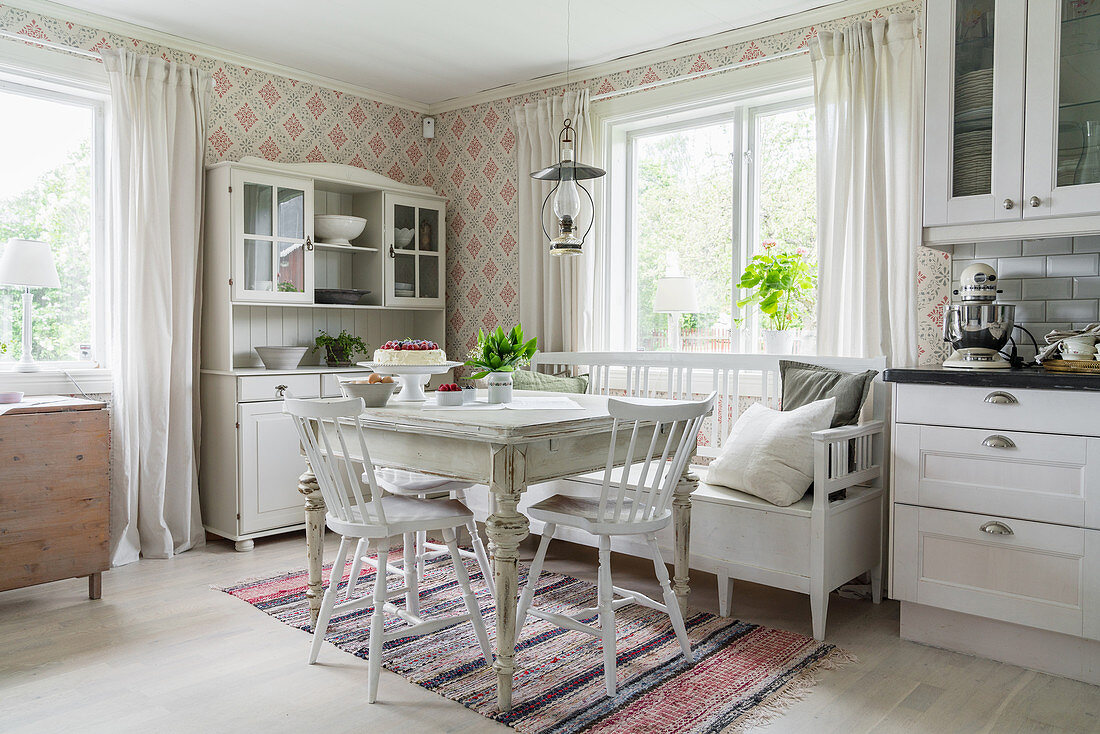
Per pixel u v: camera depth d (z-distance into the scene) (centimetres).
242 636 272
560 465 233
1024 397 244
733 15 362
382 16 364
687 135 418
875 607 310
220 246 386
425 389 489
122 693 229
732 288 397
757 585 338
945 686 237
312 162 448
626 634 275
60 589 322
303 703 223
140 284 362
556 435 223
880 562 312
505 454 215
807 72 358
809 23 356
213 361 394
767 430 298
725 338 403
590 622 286
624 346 444
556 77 447
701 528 299
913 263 320
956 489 259
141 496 368
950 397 259
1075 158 250
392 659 254
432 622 239
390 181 456
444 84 467
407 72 444
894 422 271
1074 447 236
